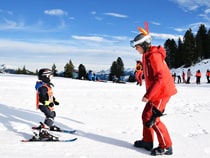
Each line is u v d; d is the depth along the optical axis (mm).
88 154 4938
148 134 5258
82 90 15945
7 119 7359
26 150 5008
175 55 84125
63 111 8898
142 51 5059
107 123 7402
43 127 5648
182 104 11531
